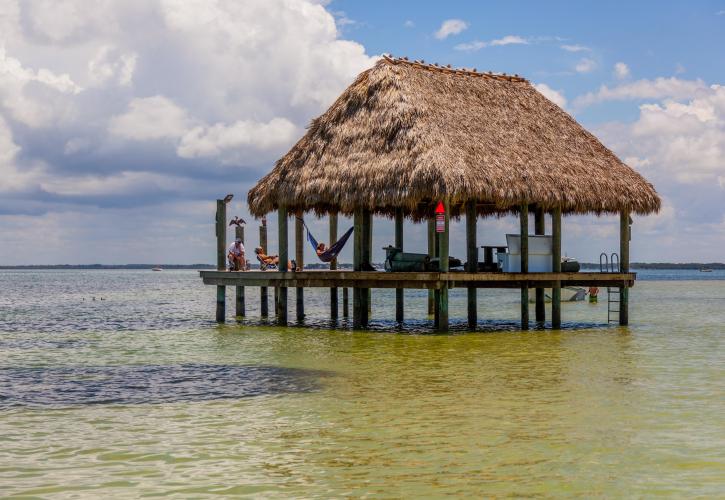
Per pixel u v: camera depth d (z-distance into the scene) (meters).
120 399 13.45
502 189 21.75
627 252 25.69
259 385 14.75
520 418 11.63
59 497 8.19
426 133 22.08
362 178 22.36
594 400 12.99
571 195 23.11
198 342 22.39
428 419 11.61
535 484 8.52
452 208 29.53
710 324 28.45
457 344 21.16
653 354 19.03
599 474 8.85
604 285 25.30
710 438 10.39
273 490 8.38
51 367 17.53
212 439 10.49
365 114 23.75
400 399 13.20
